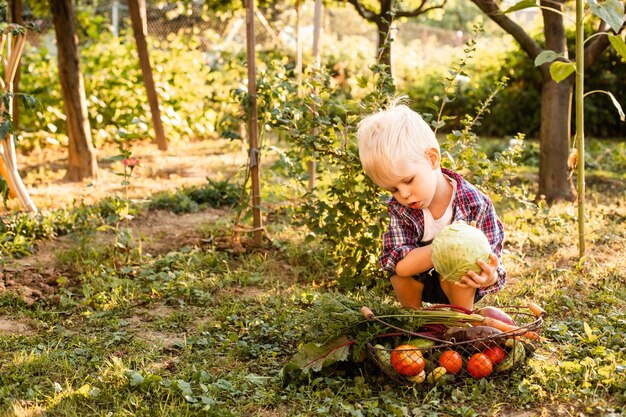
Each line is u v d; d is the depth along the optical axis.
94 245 6.00
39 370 3.55
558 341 3.79
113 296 4.71
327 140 5.05
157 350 3.82
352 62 16.34
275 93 5.57
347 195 4.95
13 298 4.66
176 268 5.42
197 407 3.09
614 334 3.73
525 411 3.04
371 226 4.77
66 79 9.09
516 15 24.22
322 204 5.07
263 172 7.86
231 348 3.84
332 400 3.13
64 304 4.59
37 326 4.26
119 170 10.11
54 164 10.70
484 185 5.18
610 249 5.68
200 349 3.89
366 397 3.17
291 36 18.69
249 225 6.51
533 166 10.62
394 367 3.19
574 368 3.33
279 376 3.38
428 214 3.47
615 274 4.99
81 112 9.21
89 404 3.17
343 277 4.91
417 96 15.38
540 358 3.50
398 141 3.17
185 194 8.02
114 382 3.37
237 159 11.16
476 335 3.19
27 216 6.39
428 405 3.05
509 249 5.78
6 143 6.95
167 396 3.18
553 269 5.10
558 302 4.43
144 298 4.74
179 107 13.48
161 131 11.45
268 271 5.34
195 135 13.78
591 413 2.98
